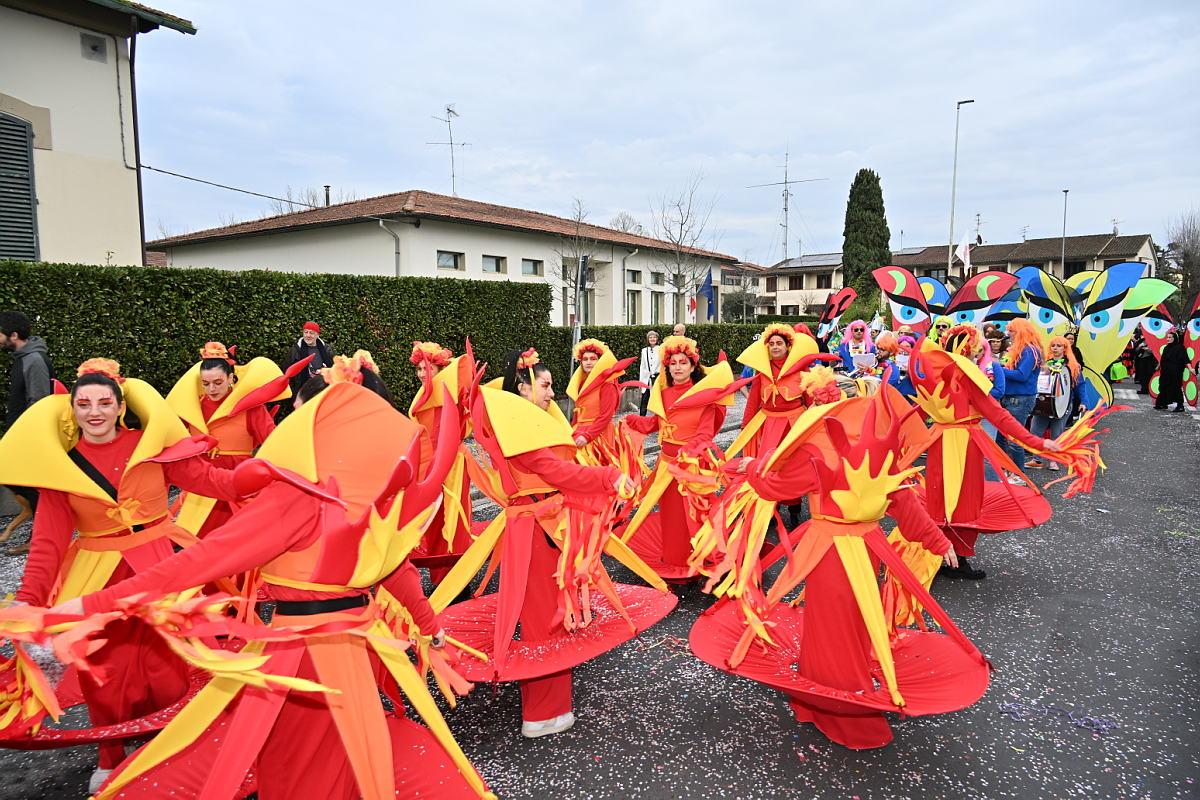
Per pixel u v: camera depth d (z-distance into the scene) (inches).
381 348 459.5
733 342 911.7
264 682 75.9
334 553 85.4
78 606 73.5
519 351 150.3
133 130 434.3
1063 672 158.4
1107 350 453.4
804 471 122.6
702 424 199.9
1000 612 193.0
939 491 209.8
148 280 331.6
